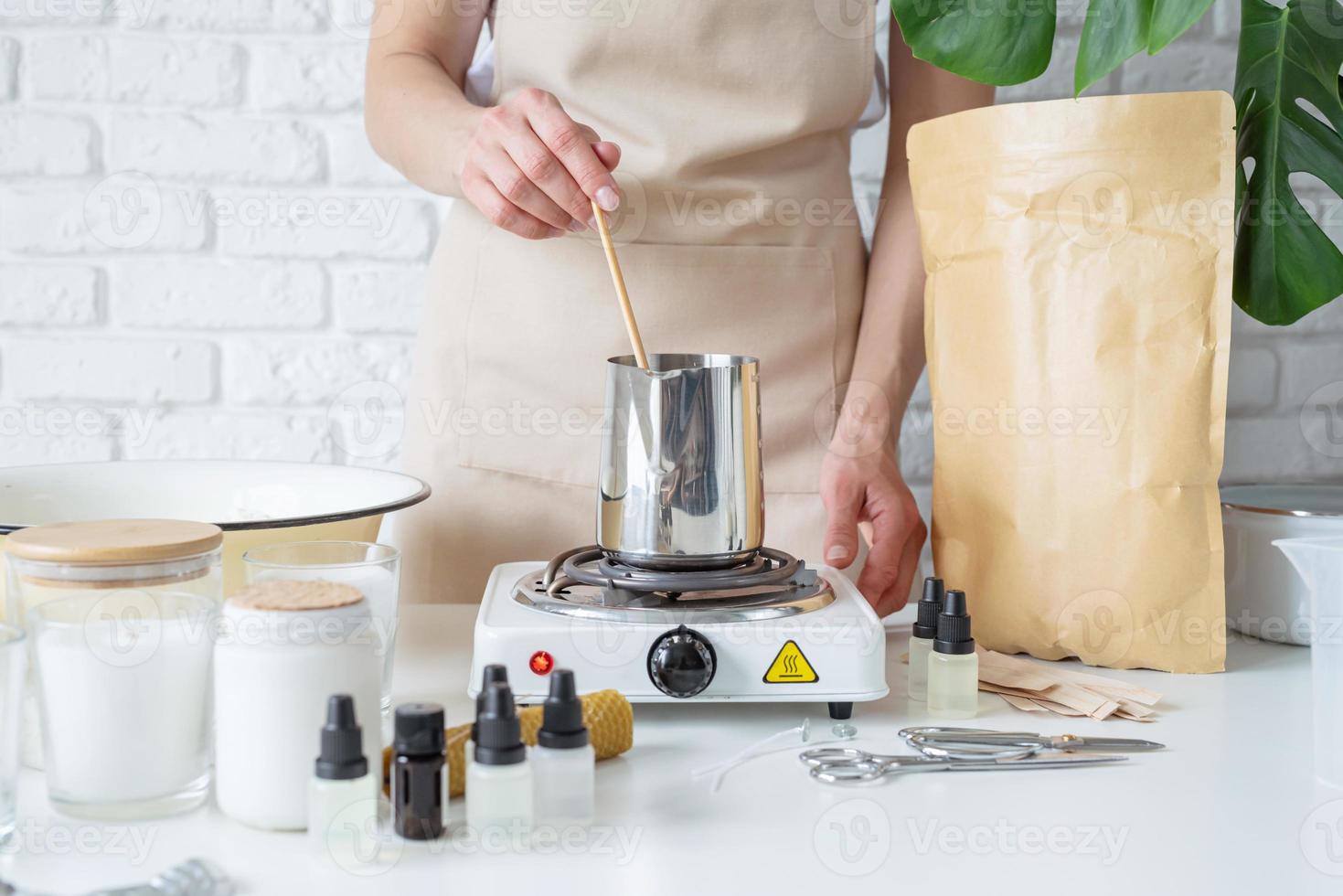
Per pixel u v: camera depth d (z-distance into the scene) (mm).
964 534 909
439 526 1131
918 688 793
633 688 708
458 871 529
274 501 961
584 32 1053
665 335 1089
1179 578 832
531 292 1092
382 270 1359
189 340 1355
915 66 1168
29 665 631
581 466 1105
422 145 1018
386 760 609
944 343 917
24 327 1341
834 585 832
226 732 579
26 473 888
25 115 1315
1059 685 786
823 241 1125
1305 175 1309
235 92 1329
